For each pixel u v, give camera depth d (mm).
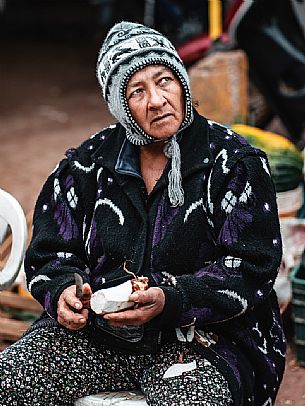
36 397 2354
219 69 4707
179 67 2396
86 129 8141
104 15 10602
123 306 2199
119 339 2367
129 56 2359
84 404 2383
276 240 2367
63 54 12219
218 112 4723
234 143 2424
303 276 3447
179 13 5617
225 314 2307
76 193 2555
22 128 8312
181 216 2371
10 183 6461
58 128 8242
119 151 2506
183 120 2428
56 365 2387
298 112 5195
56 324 2480
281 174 3830
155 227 2396
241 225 2332
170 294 2238
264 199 2352
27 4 13992
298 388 3305
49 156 7207
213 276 2312
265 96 5219
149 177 2482
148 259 2391
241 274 2322
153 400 2234
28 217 3939
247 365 2371
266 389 2428
